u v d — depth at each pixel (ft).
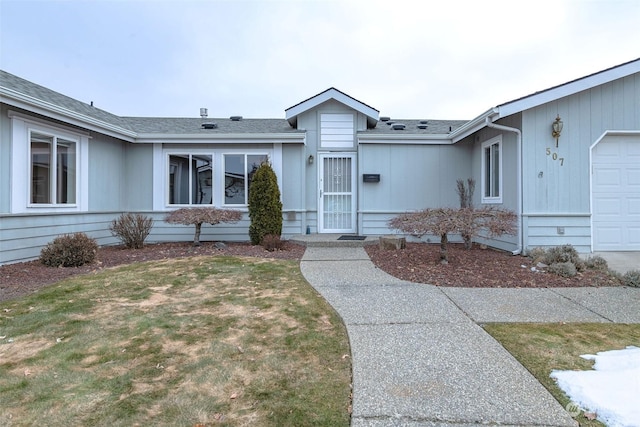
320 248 26.89
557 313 13.08
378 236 30.89
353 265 20.93
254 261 21.85
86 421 6.89
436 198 32.22
